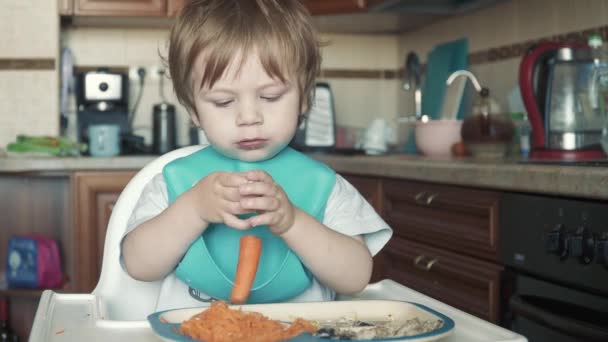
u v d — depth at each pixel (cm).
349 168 246
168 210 87
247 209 78
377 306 77
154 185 103
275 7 91
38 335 68
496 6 282
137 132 342
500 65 279
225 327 62
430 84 318
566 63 196
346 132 345
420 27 347
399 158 233
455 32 314
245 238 77
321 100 312
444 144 259
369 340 61
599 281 138
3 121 311
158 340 68
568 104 196
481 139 232
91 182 278
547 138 199
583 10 233
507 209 167
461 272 186
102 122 320
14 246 275
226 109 89
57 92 314
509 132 232
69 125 332
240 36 86
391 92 372
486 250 176
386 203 227
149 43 345
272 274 94
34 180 284
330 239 88
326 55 366
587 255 140
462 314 77
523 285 162
